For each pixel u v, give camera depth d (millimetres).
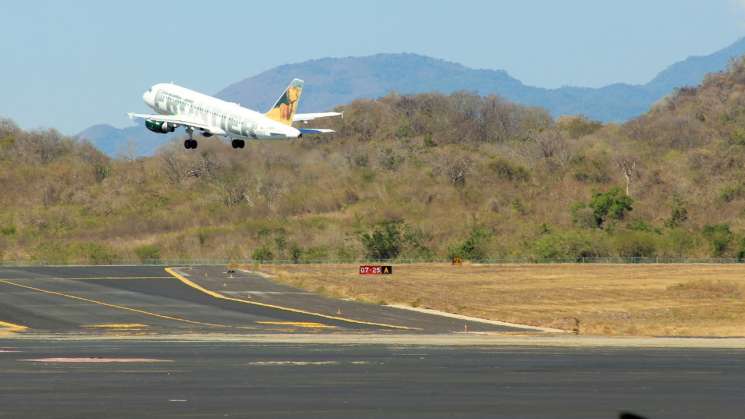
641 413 83125
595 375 105812
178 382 97938
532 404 86812
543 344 141375
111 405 84250
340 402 86938
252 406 84438
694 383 100125
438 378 102438
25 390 91938
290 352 126062
